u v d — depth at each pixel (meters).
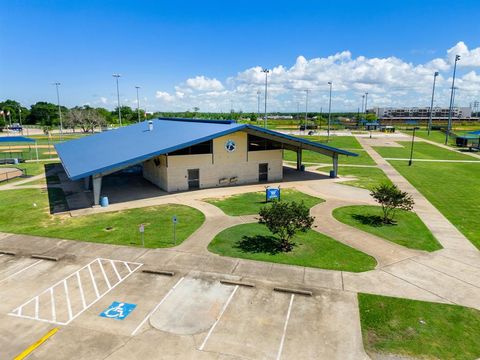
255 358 10.34
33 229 21.33
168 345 10.88
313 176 39.12
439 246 18.59
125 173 40.78
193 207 26.09
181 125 41.38
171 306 13.03
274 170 36.69
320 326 11.82
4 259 17.09
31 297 13.67
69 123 117.94
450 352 10.57
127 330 11.62
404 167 45.84
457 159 53.56
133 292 14.01
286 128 134.75
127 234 20.33
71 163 28.98
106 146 34.50
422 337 11.25
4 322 12.07
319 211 24.94
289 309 12.82
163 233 20.45
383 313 12.53
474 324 11.92
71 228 21.47
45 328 11.73
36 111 173.62
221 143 32.91
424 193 30.84
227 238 19.58
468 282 14.80
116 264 16.45
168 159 30.59
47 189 32.72
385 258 17.05
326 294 13.80
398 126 163.88
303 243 18.88
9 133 110.75
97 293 13.95
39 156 57.50
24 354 10.49
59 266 16.31
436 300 13.39
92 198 29.06
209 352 10.58
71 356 10.41
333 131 122.44
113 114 186.25
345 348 10.75
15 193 31.11
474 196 29.80
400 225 21.92
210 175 33.00
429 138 93.38
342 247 18.36
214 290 14.16
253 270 15.76
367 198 29.00
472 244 18.92
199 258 17.00
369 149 67.00
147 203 27.36
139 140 34.75
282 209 17.61
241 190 31.98
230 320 12.17
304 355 10.45
